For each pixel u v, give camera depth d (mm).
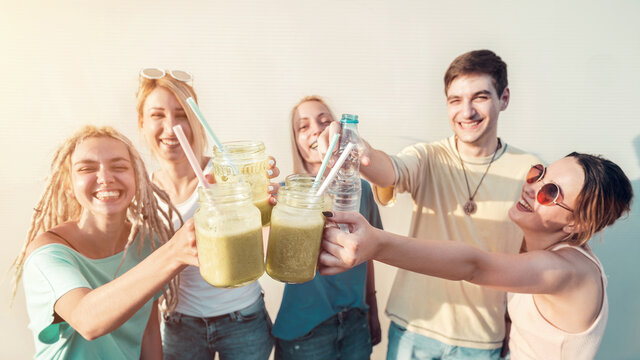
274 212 881
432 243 960
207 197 778
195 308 1568
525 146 2092
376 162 1424
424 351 1583
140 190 1194
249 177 1003
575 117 2055
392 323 1695
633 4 1936
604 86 2021
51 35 1911
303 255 844
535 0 1950
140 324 1289
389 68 2025
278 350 1674
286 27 1977
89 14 1905
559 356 1145
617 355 2240
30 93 1952
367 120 2078
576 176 1076
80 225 1184
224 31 1969
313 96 1790
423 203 1641
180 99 1493
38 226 1223
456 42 1999
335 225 934
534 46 1994
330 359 1596
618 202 1053
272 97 2045
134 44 1949
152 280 850
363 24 1982
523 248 1545
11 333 2070
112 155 1103
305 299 1524
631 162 2074
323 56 2012
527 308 1207
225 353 1635
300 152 1811
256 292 1710
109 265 1181
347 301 1571
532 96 2043
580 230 1111
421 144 1685
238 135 2072
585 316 1070
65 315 947
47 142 1997
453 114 1541
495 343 1531
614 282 2174
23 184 2014
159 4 1922
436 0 1958
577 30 1974
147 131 1553
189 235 810
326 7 1964
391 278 2266
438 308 1547
